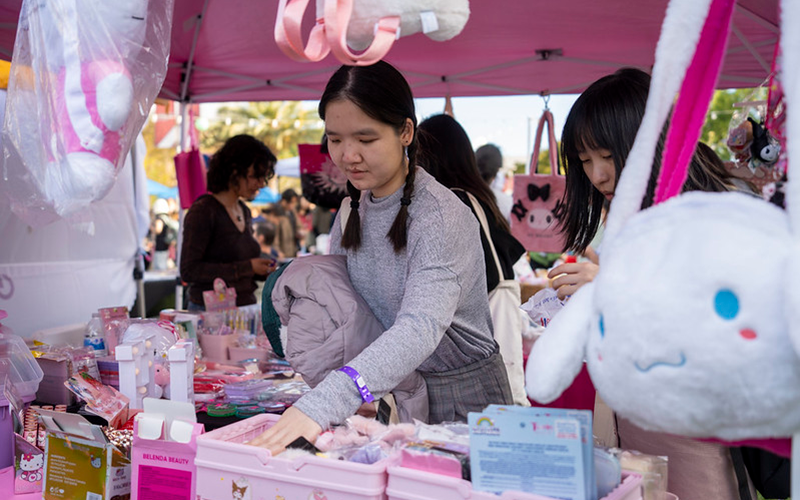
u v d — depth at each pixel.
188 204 4.23
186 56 3.65
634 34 3.24
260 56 3.63
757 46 3.26
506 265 2.44
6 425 1.77
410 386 1.70
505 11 2.93
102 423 1.81
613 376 0.69
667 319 0.64
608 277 0.71
